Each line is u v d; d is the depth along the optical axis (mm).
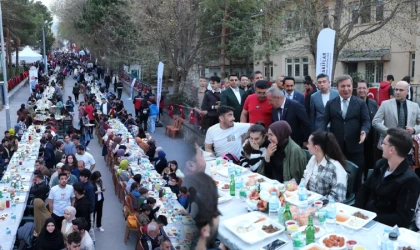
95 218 9758
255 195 4172
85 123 18719
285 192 4336
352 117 6145
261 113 6867
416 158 5898
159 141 14797
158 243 6887
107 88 37781
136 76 37844
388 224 3951
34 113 22219
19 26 42656
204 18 27594
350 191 4848
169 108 21266
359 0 17328
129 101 32094
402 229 3502
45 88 34250
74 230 6961
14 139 15164
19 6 39594
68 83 44781
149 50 25453
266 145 5598
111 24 35875
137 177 9406
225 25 26047
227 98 8297
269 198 3965
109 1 36938
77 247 6602
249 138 5672
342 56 22500
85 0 42469
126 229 8859
